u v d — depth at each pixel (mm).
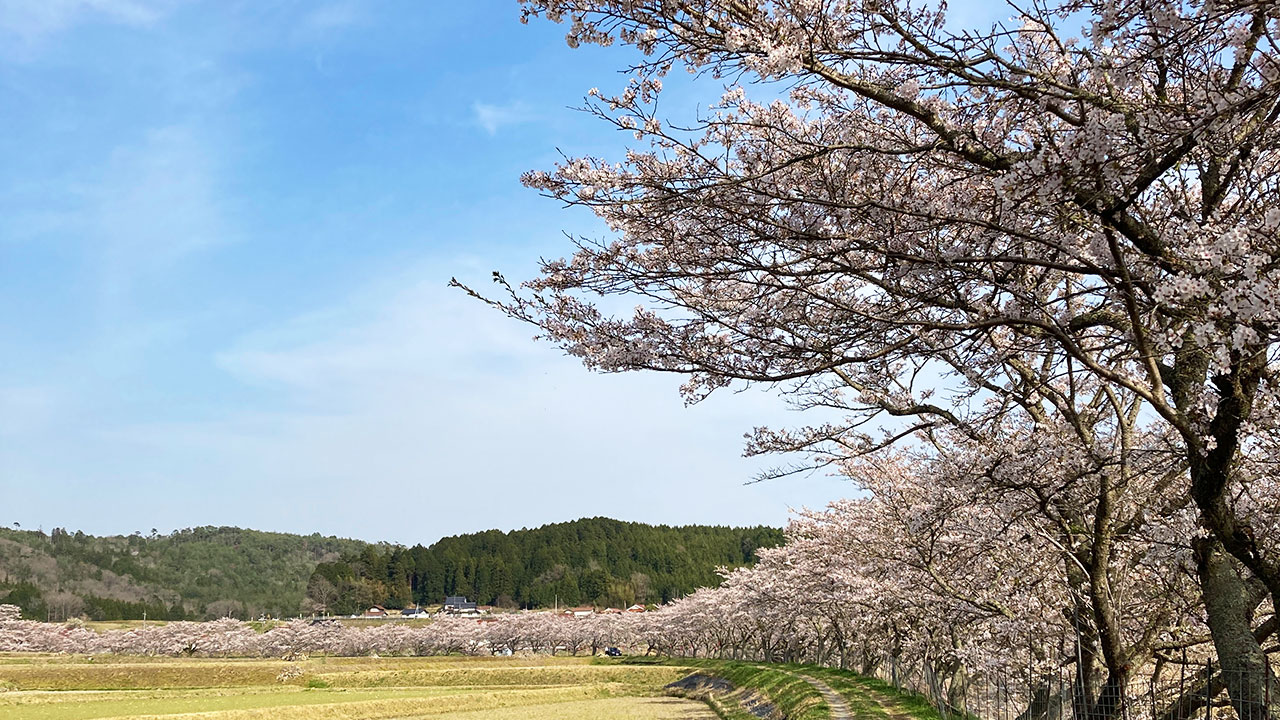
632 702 47938
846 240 8047
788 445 12812
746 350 8625
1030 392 11156
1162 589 13422
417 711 44062
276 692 50250
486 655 87875
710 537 161250
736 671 47344
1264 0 5523
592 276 9125
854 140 8359
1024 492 11305
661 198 8008
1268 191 7727
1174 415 7723
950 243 8289
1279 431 8945
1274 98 6027
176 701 43156
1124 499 12164
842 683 29750
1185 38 6254
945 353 9117
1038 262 7191
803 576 31234
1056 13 6641
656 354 8812
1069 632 14305
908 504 16891
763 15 7273
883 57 7168
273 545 197000
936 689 20891
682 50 7590
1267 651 10492
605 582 136875
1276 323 5793
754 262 8406
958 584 16484
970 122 7668
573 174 8281
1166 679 15922
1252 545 7703
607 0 7281
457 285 9523
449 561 152625
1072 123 6871
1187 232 7617
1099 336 7871
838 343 8242
